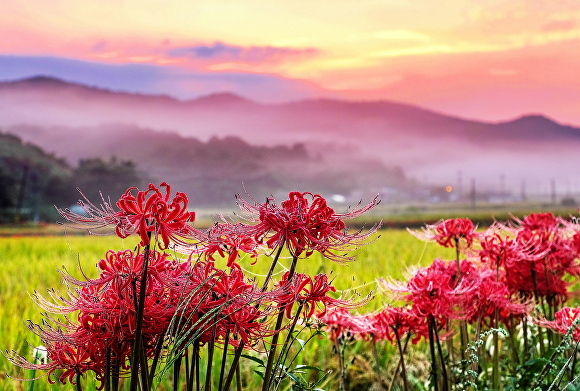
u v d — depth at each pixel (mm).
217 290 3018
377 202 3148
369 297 3443
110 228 3123
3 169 130750
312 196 3141
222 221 3100
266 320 3352
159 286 3061
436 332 4461
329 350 7023
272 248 3096
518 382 4980
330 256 3107
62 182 163125
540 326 5520
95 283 2875
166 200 2834
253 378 5988
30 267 16422
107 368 2994
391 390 4660
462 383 4520
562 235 5746
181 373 5840
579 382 4680
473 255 5293
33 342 6430
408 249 17250
